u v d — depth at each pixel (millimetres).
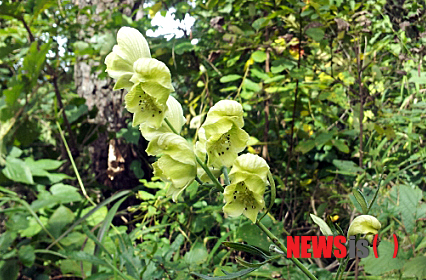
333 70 2820
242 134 848
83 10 3467
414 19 2900
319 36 2432
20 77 2893
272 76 2855
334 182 3018
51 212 2793
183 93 3805
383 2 3025
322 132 2609
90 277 1854
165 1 3383
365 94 3049
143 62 880
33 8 3250
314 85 2695
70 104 3660
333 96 2713
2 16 2932
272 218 2275
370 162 2799
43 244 2518
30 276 2465
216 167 878
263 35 3195
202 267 2082
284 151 3238
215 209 2635
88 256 1860
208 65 3404
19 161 2742
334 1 2850
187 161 901
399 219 2113
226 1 3303
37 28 3570
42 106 3533
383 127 2678
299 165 3096
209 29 3621
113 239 2270
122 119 3779
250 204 817
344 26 2430
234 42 2898
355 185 2590
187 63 3434
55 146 3691
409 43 3016
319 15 2488
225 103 845
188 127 3410
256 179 798
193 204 2795
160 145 913
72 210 2914
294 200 2902
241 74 3498
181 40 3133
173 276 2043
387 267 1675
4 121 2846
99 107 3828
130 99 893
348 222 2754
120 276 1929
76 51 3303
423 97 2857
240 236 2164
